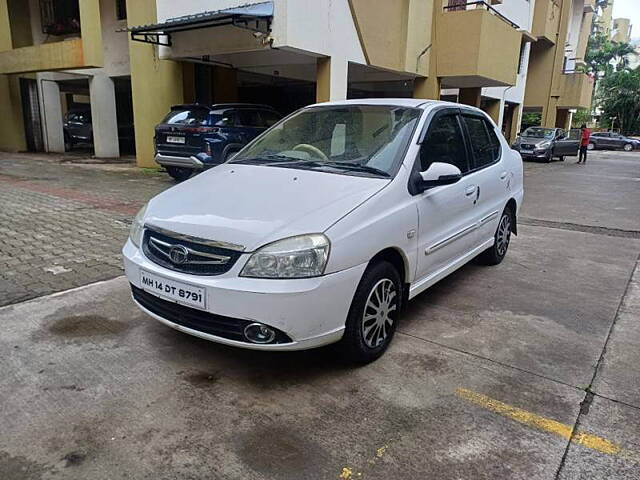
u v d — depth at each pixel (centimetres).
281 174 365
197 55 1104
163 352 349
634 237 732
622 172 1795
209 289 287
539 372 335
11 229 664
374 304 336
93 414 280
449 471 243
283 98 1798
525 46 2266
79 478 234
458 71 1293
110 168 1343
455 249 434
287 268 282
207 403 293
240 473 240
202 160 959
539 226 802
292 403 295
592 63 5297
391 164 360
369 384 316
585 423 281
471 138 480
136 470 240
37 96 1778
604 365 346
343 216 303
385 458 251
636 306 455
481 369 337
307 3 919
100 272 504
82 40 1245
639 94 4581
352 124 413
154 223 326
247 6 923
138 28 1030
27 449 252
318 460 249
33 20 1781
